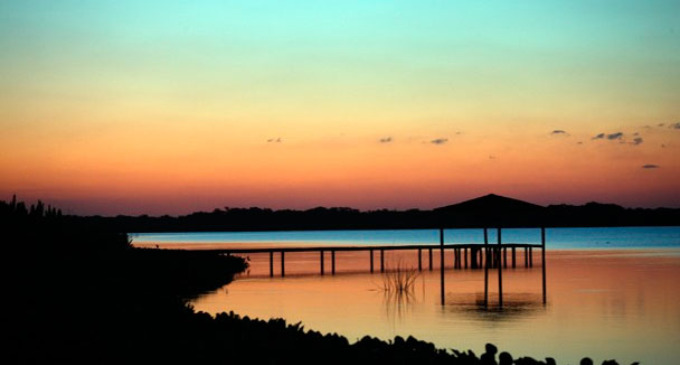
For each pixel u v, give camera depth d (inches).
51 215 1234.6
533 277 1556.3
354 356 442.0
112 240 1409.9
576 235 5935.0
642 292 1214.9
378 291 1267.2
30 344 509.4
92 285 917.8
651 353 679.1
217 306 1032.2
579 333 788.6
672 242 4025.6
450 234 7372.1
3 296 772.6
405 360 430.6
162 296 831.1
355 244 3973.9
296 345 473.1
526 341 740.0
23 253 1033.5
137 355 464.4
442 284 1168.8
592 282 1409.9
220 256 2097.7
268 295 1195.9
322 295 1198.9
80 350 486.6
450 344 719.7
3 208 1152.8
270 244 3949.3
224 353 458.0
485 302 1089.4
